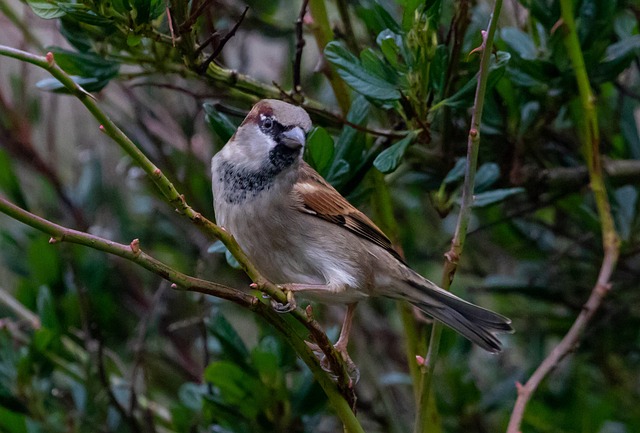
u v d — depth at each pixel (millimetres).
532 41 8164
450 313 7473
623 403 9570
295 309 5609
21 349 8695
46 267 9758
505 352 10594
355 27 10125
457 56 7281
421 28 6883
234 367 7664
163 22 7418
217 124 7348
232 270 10695
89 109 4848
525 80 8047
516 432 6543
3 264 10734
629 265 10031
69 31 7621
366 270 7363
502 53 6859
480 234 10719
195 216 5230
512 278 9953
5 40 11578
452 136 8469
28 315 9297
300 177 7266
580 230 9922
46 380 8656
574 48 7516
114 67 7621
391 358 10867
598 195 7602
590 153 7613
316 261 7246
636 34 8914
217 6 9820
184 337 10523
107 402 8750
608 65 8016
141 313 10531
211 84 7953
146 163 5043
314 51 10867
